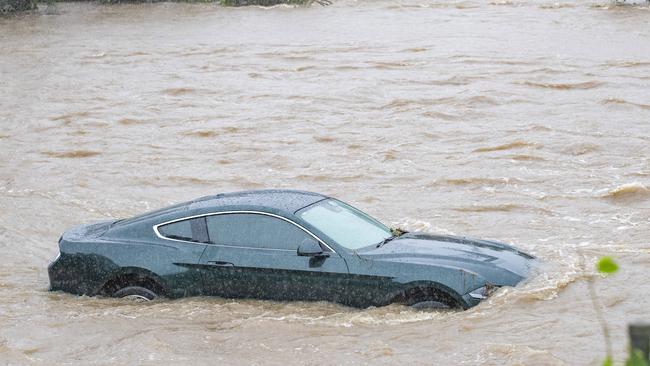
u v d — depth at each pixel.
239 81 45.19
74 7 85.19
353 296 14.39
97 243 15.63
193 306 14.91
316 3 80.38
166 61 52.56
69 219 23.55
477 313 13.95
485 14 69.81
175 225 15.45
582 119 33.81
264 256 14.77
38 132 35.06
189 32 65.44
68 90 44.34
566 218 22.06
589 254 18.06
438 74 44.94
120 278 15.50
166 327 14.23
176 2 86.12
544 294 14.59
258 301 14.91
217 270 14.93
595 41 54.84
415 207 23.72
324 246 14.61
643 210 22.44
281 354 13.08
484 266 14.55
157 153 31.12
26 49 59.34
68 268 15.78
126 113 38.12
